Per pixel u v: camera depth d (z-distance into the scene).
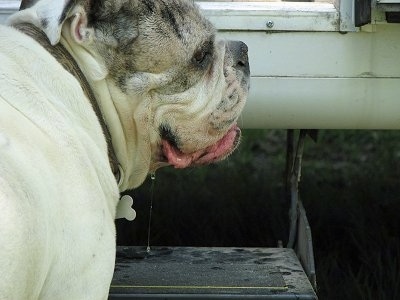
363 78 4.91
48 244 2.84
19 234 2.63
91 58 3.41
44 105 3.12
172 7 3.51
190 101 3.61
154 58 3.47
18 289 2.68
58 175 3.00
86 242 3.04
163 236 6.27
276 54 4.88
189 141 3.70
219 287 4.61
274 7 4.91
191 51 3.55
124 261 5.07
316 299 4.50
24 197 2.71
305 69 4.89
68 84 3.26
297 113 4.97
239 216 6.42
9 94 3.05
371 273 5.78
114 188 3.36
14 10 4.88
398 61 4.90
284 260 5.11
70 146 3.11
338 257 6.03
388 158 8.21
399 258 5.86
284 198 6.42
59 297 3.00
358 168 7.96
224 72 3.76
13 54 3.18
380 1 4.62
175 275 4.82
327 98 4.92
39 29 3.36
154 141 3.66
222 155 3.89
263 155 8.52
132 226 6.30
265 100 4.91
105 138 3.49
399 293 5.52
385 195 6.95
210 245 6.19
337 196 6.89
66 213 2.98
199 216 6.52
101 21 3.39
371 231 6.25
